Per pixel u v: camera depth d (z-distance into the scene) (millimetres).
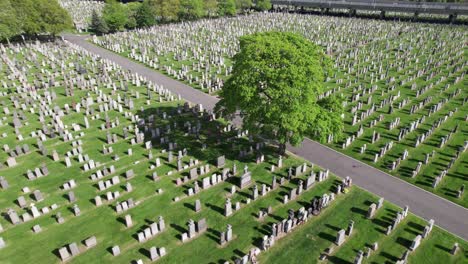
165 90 57125
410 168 39188
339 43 88875
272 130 38906
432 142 44156
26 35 90625
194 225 29688
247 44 36719
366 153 42250
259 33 39844
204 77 65062
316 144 44250
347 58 76750
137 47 85688
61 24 87125
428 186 36281
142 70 70250
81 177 36531
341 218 31859
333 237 29734
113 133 45250
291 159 40594
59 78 62594
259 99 34000
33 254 27391
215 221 31203
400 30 104375
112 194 33906
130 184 35469
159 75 67562
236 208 32344
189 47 84625
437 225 31141
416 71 68625
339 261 27406
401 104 53594
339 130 36938
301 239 29516
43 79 60094
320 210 32562
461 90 59875
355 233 30156
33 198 33344
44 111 49062
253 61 33781
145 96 56969
